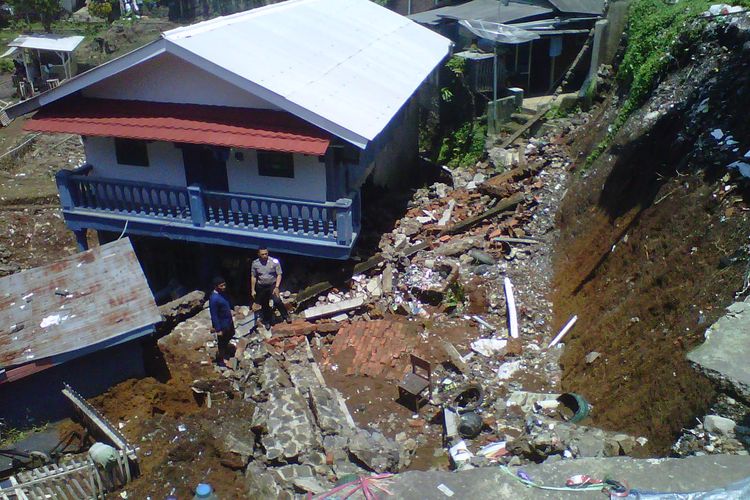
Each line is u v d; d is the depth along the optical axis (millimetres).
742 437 6938
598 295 12117
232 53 14258
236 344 13273
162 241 16719
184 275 16766
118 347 12117
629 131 14992
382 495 5824
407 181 21172
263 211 14734
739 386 6766
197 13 42406
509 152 19688
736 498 5328
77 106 14945
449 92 22234
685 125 12992
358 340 13203
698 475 5742
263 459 10117
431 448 10461
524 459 9117
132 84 14758
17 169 25125
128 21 44688
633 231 12242
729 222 9992
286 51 15734
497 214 16547
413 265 14977
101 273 13492
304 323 13719
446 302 13914
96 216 15711
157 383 12016
